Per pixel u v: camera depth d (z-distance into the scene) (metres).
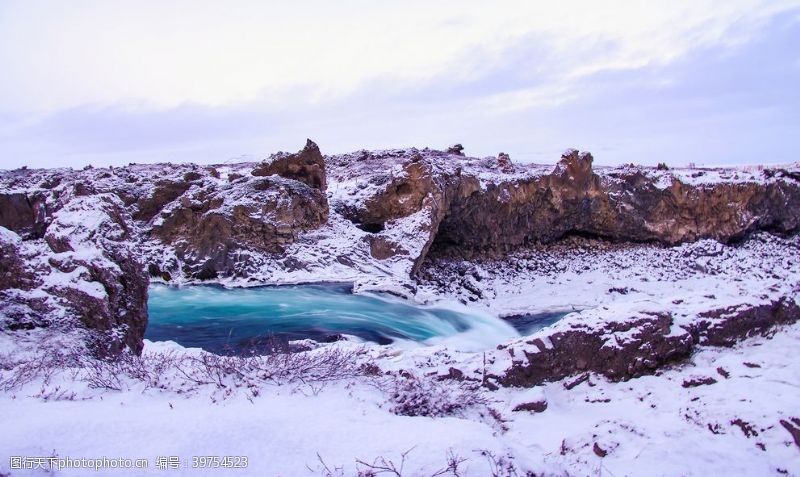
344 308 20.81
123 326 11.80
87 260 11.86
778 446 7.56
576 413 9.86
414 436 6.41
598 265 30.72
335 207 28.58
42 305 11.04
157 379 8.04
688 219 34.62
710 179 37.12
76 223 12.94
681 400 9.53
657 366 10.82
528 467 6.25
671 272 29.91
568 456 7.88
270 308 20.58
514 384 10.93
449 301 22.88
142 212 26.84
